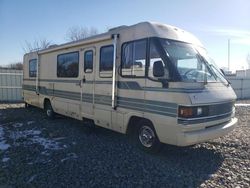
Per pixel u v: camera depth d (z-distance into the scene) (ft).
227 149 20.11
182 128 15.94
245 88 76.02
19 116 35.06
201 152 19.42
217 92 17.81
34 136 24.39
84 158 18.16
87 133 25.09
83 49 24.94
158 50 17.54
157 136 17.93
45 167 16.61
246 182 14.60
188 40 19.56
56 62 30.19
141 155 18.74
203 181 14.65
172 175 15.39
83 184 14.25
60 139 23.21
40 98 34.96
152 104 17.89
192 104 15.80
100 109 22.88
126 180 14.74
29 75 38.81
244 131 26.23
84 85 24.91
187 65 18.07
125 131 20.38
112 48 21.30
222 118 18.11
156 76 17.26
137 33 19.21
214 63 20.61
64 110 28.94
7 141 22.79
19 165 17.02
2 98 54.49
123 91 20.35
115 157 18.34
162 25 19.02
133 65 19.43
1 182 14.58
